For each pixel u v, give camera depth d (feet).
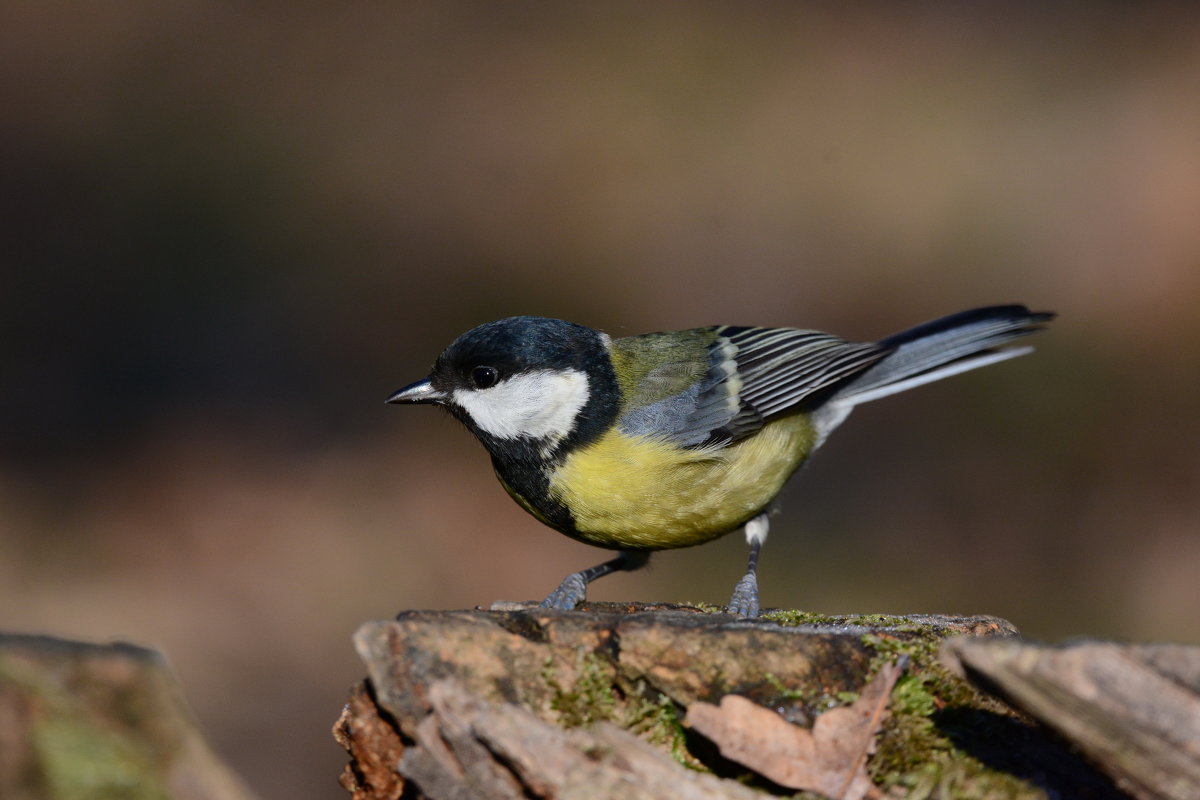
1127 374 47.88
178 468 44.50
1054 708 11.19
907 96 66.49
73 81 65.82
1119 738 11.02
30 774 9.98
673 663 13.12
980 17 74.18
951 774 12.46
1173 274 52.60
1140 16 71.36
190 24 71.05
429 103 66.39
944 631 15.48
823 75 69.26
